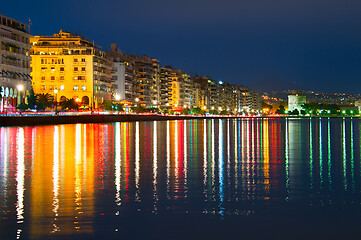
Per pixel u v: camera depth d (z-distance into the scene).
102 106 161.62
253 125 131.12
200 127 110.69
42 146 47.34
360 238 15.08
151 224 16.50
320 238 15.10
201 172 28.84
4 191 21.86
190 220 17.00
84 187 23.08
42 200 19.95
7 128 82.50
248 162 34.56
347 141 59.72
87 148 45.66
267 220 17.03
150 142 55.28
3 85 115.44
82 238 15.04
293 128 107.38
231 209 18.59
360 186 23.86
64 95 159.12
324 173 28.62
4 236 15.16
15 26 125.81
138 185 23.83
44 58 160.00
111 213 17.89
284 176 27.34
